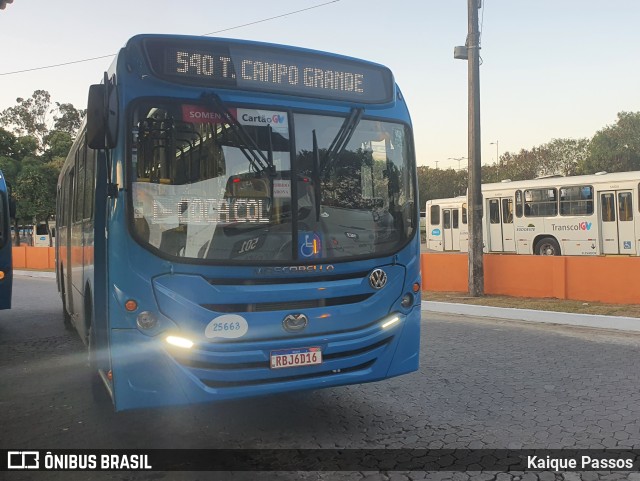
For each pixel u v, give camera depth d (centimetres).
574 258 1112
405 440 425
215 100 401
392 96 482
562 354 695
